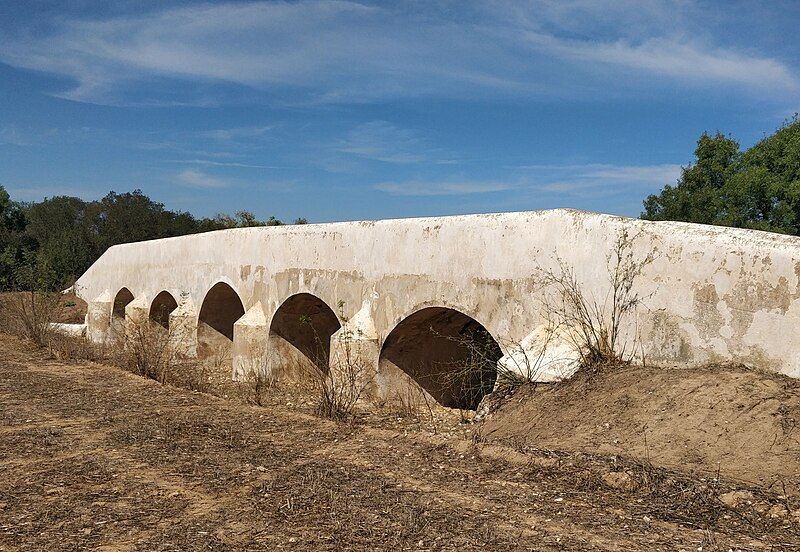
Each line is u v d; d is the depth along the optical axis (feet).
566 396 24.40
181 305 54.24
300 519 17.30
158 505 18.79
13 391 37.58
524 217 28.73
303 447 25.02
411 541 15.58
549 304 27.45
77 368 46.44
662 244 23.76
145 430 27.94
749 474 17.22
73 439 26.58
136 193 134.62
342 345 35.27
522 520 16.47
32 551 15.80
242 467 22.36
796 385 19.71
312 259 40.91
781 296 20.52
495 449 22.22
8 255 94.79
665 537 15.05
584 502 17.39
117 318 69.72
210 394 37.50
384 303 35.32
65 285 94.27
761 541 14.56
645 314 24.20
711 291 22.25
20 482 21.12
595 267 25.99
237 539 16.17
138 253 64.13
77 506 18.81
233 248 49.24
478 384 37.35
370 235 36.42
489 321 29.89
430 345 36.65
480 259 30.40
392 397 35.68
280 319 44.65
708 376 21.39
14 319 65.21
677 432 19.76
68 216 139.44
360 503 18.22
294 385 42.27
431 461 22.09
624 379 23.54
